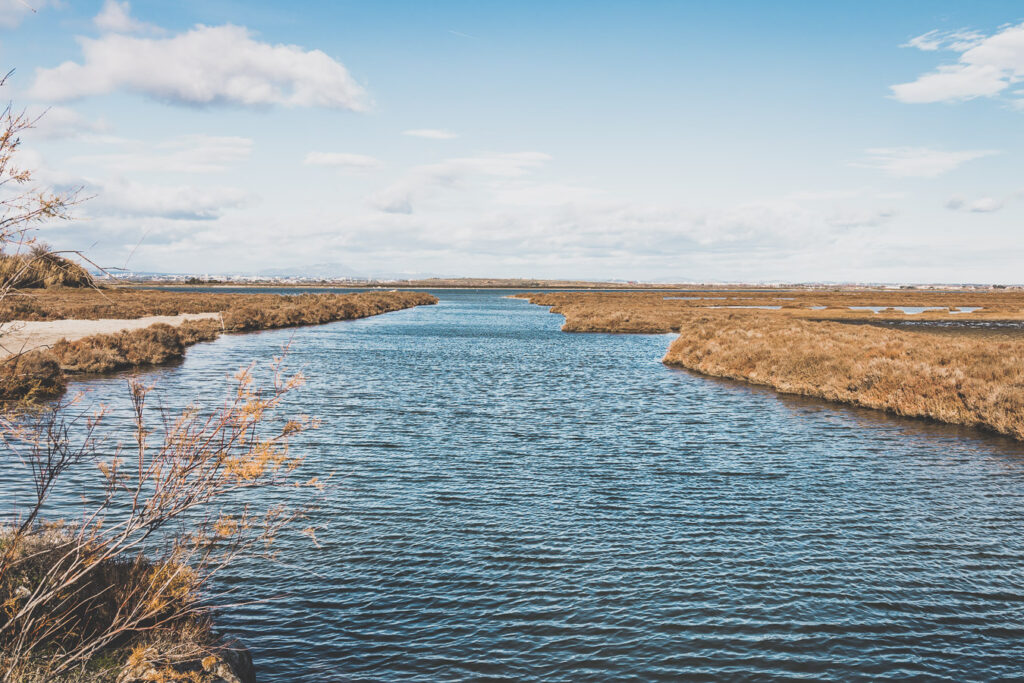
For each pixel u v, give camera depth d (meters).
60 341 34.41
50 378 23.95
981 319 77.62
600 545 10.72
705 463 15.98
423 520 11.65
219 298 108.19
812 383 27.97
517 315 98.19
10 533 6.80
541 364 37.72
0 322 4.89
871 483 14.48
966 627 8.34
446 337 56.97
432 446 17.12
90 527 7.76
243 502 12.25
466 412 22.02
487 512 12.16
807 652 7.66
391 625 8.06
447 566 9.77
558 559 10.12
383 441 17.53
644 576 9.58
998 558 10.50
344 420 20.19
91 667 5.57
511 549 10.47
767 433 19.59
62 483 12.95
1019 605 8.95
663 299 149.88
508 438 18.27
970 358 26.12
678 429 19.92
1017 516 12.47
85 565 6.20
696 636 7.95
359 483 13.75
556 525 11.58
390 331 63.94
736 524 11.80
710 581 9.47
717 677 7.12
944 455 17.11
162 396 24.03
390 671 7.12
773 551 10.61
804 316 80.62
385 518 11.70
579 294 179.75
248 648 7.46
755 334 40.47
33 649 5.50
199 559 9.39
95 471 13.72
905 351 29.25
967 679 7.22
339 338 54.62
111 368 31.92
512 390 27.25
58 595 5.85
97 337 36.16
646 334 63.28
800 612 8.60
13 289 4.57
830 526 11.79
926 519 12.23
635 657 7.48
